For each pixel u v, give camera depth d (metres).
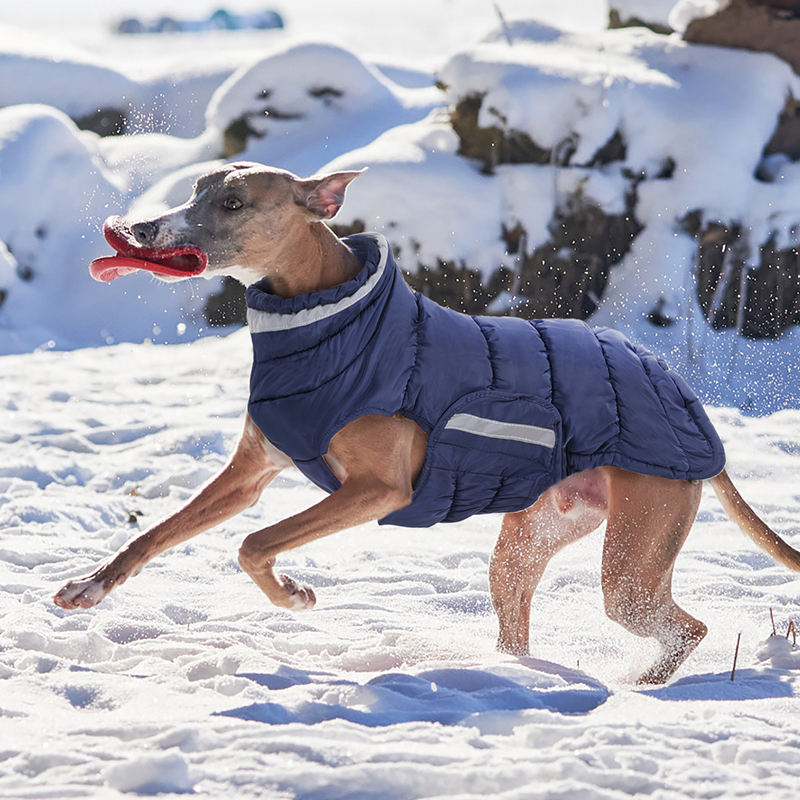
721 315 17.98
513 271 17.88
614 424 6.37
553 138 18.03
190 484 11.38
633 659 6.79
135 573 6.07
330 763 4.23
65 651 6.11
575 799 3.94
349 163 18.14
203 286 20.12
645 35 20.14
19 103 24.73
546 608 8.06
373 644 6.50
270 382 5.95
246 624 6.99
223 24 59.28
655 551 6.46
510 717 4.88
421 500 6.23
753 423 14.96
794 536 10.23
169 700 5.05
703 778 4.23
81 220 21.20
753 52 19.09
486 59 18.56
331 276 6.16
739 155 18.02
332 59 21.81
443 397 6.05
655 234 17.84
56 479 11.52
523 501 6.42
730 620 7.60
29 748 4.31
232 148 21.69
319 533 5.93
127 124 25.36
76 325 20.03
